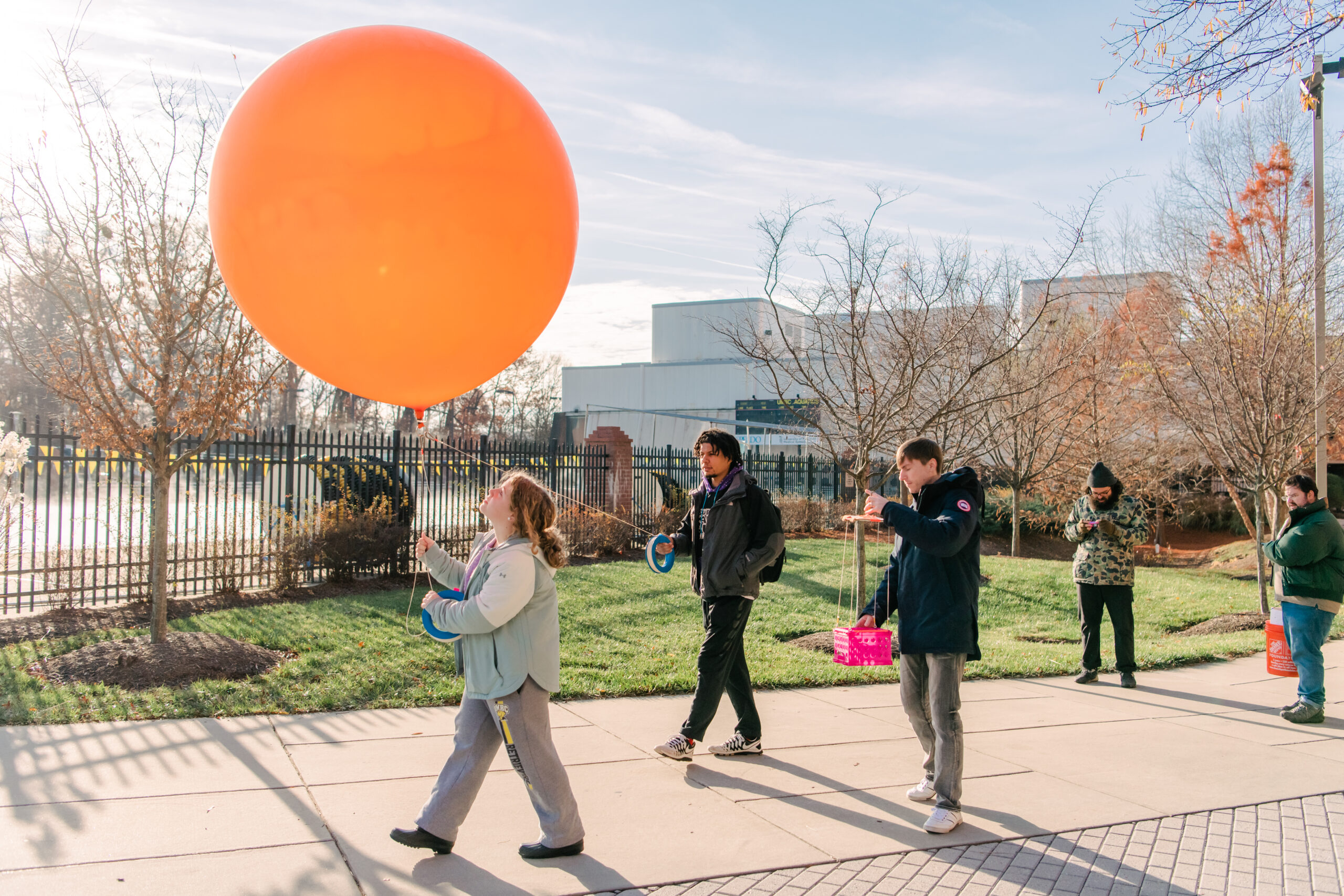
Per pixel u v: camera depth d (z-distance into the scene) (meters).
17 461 8.45
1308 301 11.40
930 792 4.45
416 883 3.38
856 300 10.52
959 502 4.12
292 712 5.75
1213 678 7.77
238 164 3.24
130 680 6.29
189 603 9.77
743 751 5.12
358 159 3.05
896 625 10.25
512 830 3.94
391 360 3.40
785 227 10.48
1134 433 21.28
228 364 7.41
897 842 3.92
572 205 3.63
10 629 8.25
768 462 23.22
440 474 13.67
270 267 3.23
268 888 3.28
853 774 4.83
